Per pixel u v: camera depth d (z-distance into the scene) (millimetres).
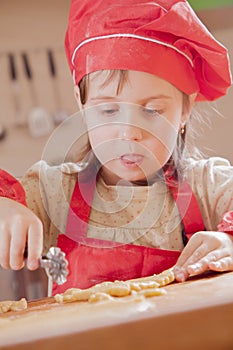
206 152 2086
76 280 1158
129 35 1123
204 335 661
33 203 1231
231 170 1345
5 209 972
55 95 2445
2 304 855
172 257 1175
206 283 897
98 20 1146
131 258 1166
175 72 1152
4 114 2414
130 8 1136
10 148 2395
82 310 746
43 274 1958
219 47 1192
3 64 2424
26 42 2430
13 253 911
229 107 2121
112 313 684
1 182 1059
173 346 645
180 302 720
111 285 880
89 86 1164
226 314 675
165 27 1120
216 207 1306
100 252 1169
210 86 1298
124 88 1114
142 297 787
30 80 2434
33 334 601
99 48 1142
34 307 848
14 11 2418
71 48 1241
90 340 604
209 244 1062
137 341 626
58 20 2426
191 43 1166
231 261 1025
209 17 2166
